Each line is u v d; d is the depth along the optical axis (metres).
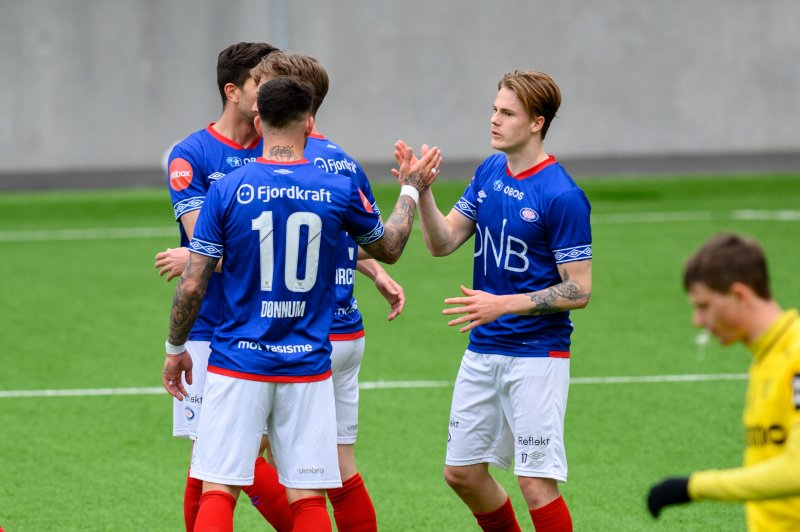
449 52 65.81
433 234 15.37
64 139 65.81
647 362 27.22
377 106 66.19
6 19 64.44
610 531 17.14
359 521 15.73
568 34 65.75
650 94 66.25
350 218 13.77
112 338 30.39
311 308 13.59
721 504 18.16
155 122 66.12
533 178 14.53
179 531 17.44
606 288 35.22
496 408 14.99
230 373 13.45
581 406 23.92
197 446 13.74
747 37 65.62
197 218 14.29
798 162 62.25
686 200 52.22
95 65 65.44
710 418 23.00
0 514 18.09
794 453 9.35
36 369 27.38
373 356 28.19
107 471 20.36
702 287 9.95
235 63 15.11
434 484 19.53
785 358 9.73
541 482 14.58
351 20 65.38
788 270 36.66
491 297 14.06
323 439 13.73
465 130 66.50
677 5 65.44
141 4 65.06
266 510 15.72
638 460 20.58
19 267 39.97
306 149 15.40
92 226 48.47
